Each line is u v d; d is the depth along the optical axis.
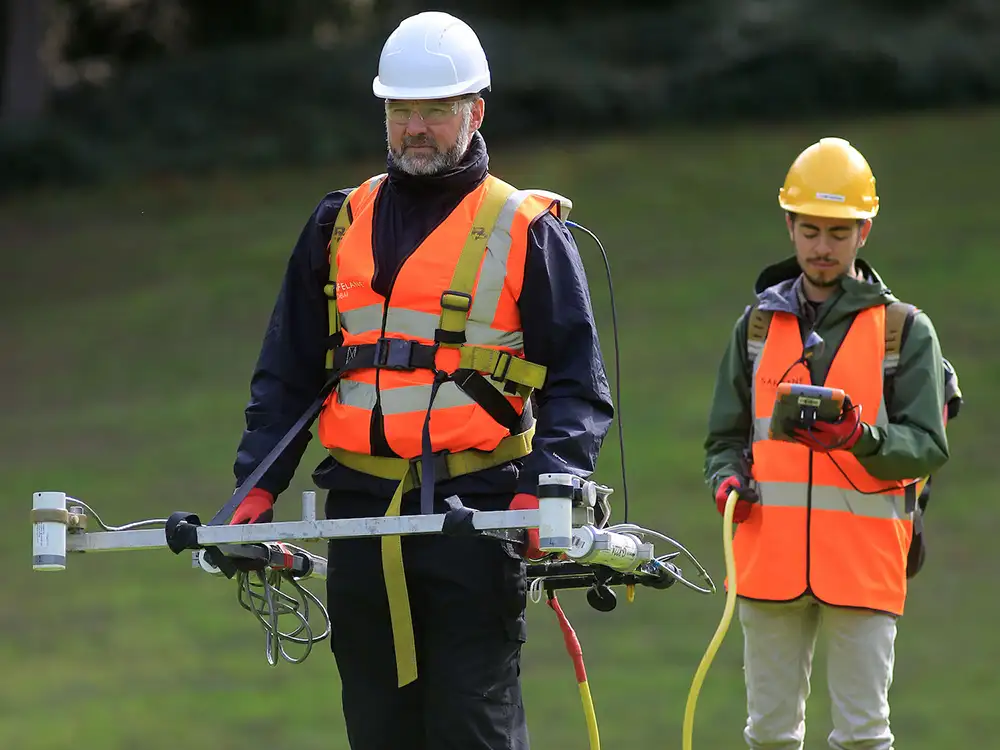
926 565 41.06
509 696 13.08
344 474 13.23
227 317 71.12
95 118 99.19
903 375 15.69
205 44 112.50
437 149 13.06
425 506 12.40
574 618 39.50
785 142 88.44
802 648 16.06
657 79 96.12
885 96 92.81
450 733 12.88
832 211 15.63
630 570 12.94
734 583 14.87
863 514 15.66
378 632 13.21
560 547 11.55
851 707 15.60
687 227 75.31
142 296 74.81
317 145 95.56
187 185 92.94
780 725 16.00
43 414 60.38
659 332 61.75
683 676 34.84
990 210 71.88
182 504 49.12
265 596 13.26
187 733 32.97
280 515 46.09
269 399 13.68
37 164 94.19
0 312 74.31
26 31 102.25
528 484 12.55
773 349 16.11
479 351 12.90
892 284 63.34
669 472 48.03
